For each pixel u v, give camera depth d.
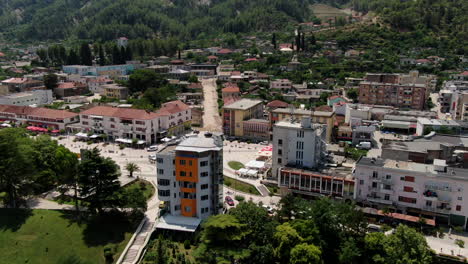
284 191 160.50
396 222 136.25
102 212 141.12
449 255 115.88
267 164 191.00
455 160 167.12
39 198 158.88
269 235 121.81
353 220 121.50
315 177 153.38
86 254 124.50
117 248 126.62
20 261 122.94
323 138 180.50
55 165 167.12
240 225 120.69
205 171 134.88
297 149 167.88
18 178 149.75
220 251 116.25
